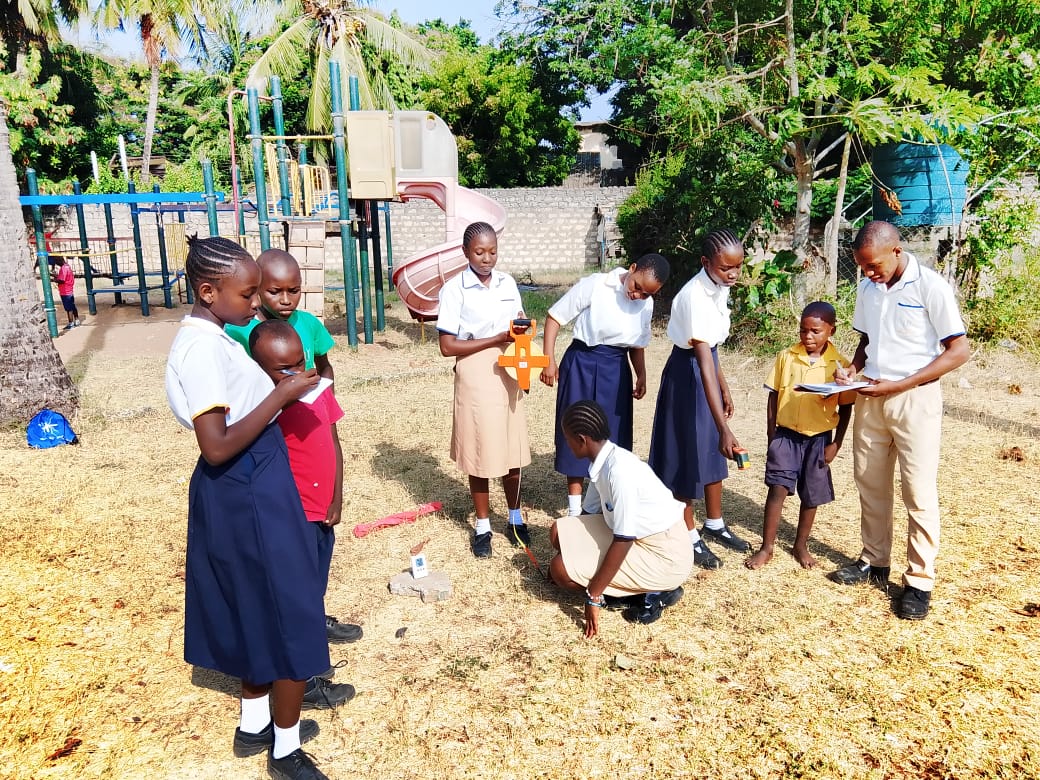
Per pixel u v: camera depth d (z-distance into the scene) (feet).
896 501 17.24
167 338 39.29
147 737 9.93
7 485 18.54
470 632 12.29
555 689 10.78
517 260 72.49
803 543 14.44
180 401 8.11
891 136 28.43
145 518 16.76
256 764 9.45
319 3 72.59
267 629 8.54
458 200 44.14
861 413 13.07
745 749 9.54
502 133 84.38
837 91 30.30
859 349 13.61
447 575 14.10
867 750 9.48
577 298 14.79
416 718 10.21
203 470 8.51
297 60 74.13
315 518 10.36
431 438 22.15
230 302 8.16
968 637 11.87
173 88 122.83
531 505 17.43
